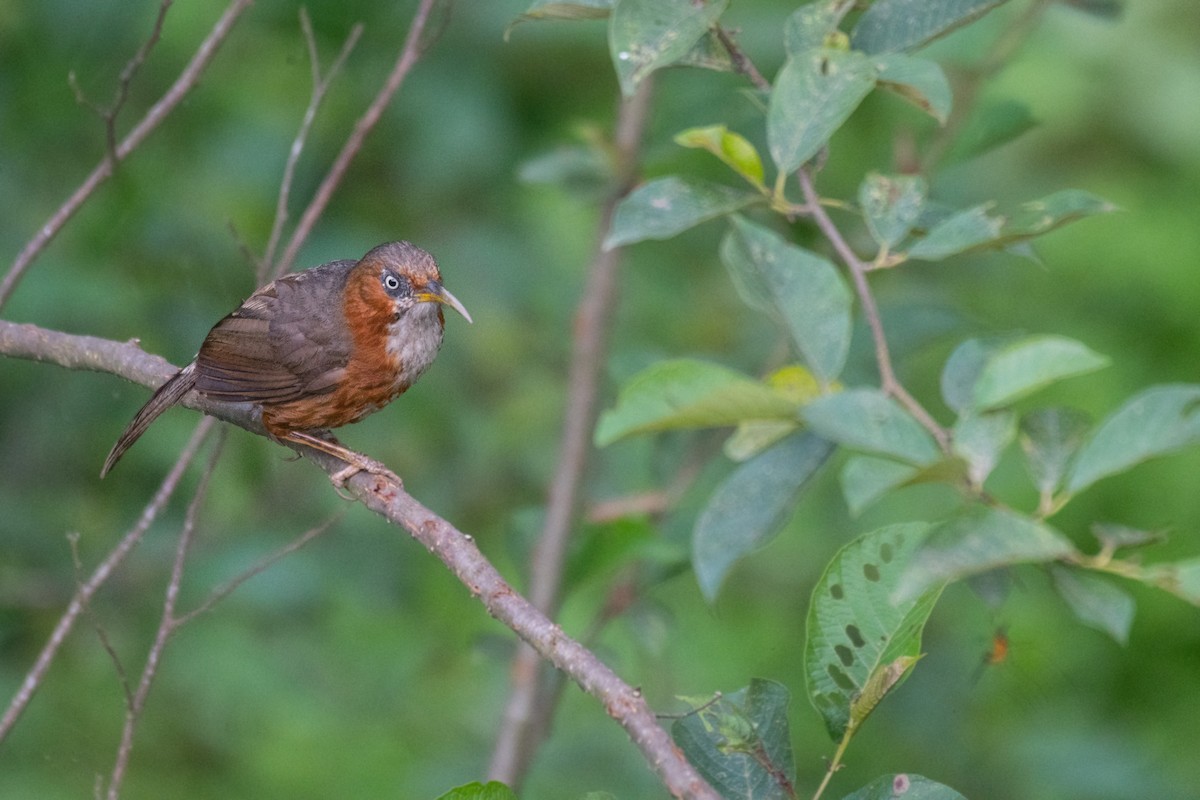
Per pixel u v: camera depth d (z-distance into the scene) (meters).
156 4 11.38
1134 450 4.48
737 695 5.20
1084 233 13.89
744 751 5.06
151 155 11.51
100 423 11.38
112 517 11.53
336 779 12.36
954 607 12.28
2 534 11.09
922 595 5.08
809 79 5.91
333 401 8.78
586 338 10.34
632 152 10.17
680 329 12.68
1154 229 13.70
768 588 13.17
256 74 11.73
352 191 11.95
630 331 12.55
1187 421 4.45
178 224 11.44
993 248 5.85
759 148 9.38
